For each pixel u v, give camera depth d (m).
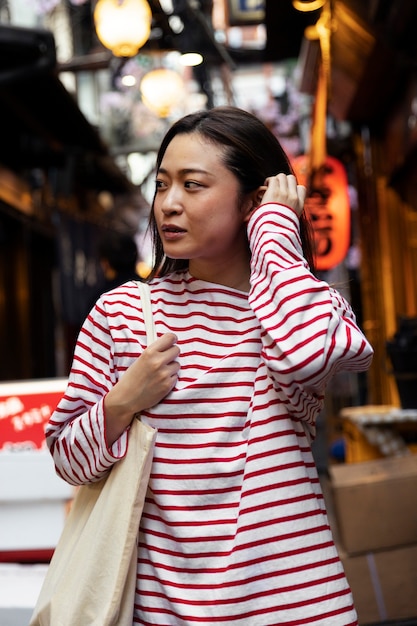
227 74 8.68
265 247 1.75
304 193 1.86
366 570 3.57
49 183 11.05
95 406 1.77
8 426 3.14
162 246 2.02
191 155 1.80
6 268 10.66
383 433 5.08
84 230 11.76
